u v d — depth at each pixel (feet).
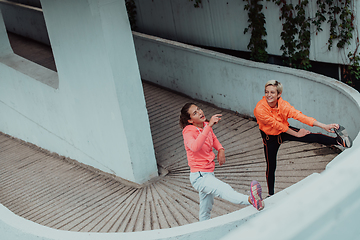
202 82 34.81
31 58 50.03
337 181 1.49
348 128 22.29
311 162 22.90
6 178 29.58
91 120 24.91
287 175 21.97
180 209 20.44
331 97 23.20
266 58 31.78
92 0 19.36
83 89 23.99
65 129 28.68
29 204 24.47
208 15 35.55
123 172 24.91
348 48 25.26
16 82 31.73
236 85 30.99
